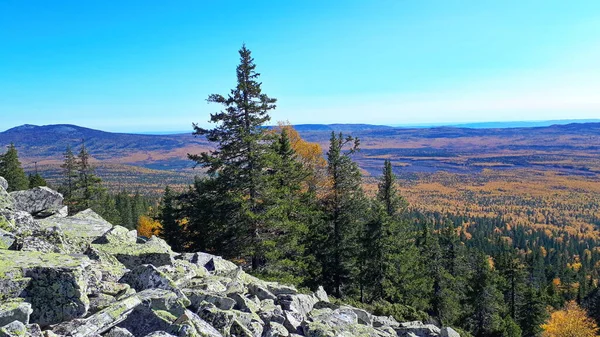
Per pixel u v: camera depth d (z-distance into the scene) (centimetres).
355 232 3378
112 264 1155
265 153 2547
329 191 3316
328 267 3353
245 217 2538
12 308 698
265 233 2642
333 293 3366
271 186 2627
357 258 3397
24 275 794
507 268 4916
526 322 4634
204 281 1225
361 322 1499
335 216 3334
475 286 4078
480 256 4653
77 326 740
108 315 796
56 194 1814
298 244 3125
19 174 5956
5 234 1059
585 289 8419
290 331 1123
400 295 3375
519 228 18775
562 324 4916
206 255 1658
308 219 3231
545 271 10594
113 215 5884
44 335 699
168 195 4053
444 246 4416
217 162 2523
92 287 915
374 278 3369
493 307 3950
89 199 4812
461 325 3881
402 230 3728
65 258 920
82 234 1527
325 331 1112
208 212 2872
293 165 3178
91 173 4878
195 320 850
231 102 2519
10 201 1388
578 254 16038
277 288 1483
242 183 2491
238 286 1266
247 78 2523
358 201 3316
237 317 1001
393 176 4138
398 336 1543
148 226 6662
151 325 827
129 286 990
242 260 2861
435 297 3781
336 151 3288
